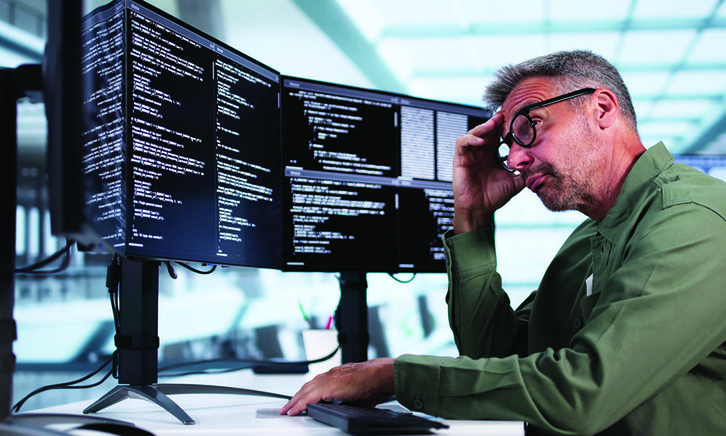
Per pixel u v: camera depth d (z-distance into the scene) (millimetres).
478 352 1295
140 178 983
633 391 808
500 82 1235
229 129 1207
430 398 870
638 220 1026
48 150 740
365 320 1542
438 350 6262
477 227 1334
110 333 6922
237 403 1193
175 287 6902
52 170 735
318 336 1522
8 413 720
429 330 6340
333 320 1677
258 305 6656
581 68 1135
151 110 1019
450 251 1315
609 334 824
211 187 1143
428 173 1568
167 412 1029
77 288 7020
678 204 940
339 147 1458
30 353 6289
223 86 1199
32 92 765
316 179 1424
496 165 1335
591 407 789
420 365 895
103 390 2521
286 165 1390
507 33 6777
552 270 1338
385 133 1518
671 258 862
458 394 851
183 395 1339
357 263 1453
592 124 1112
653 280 852
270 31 6898
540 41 6984
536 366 834
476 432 761
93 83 1022
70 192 732
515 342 1347
